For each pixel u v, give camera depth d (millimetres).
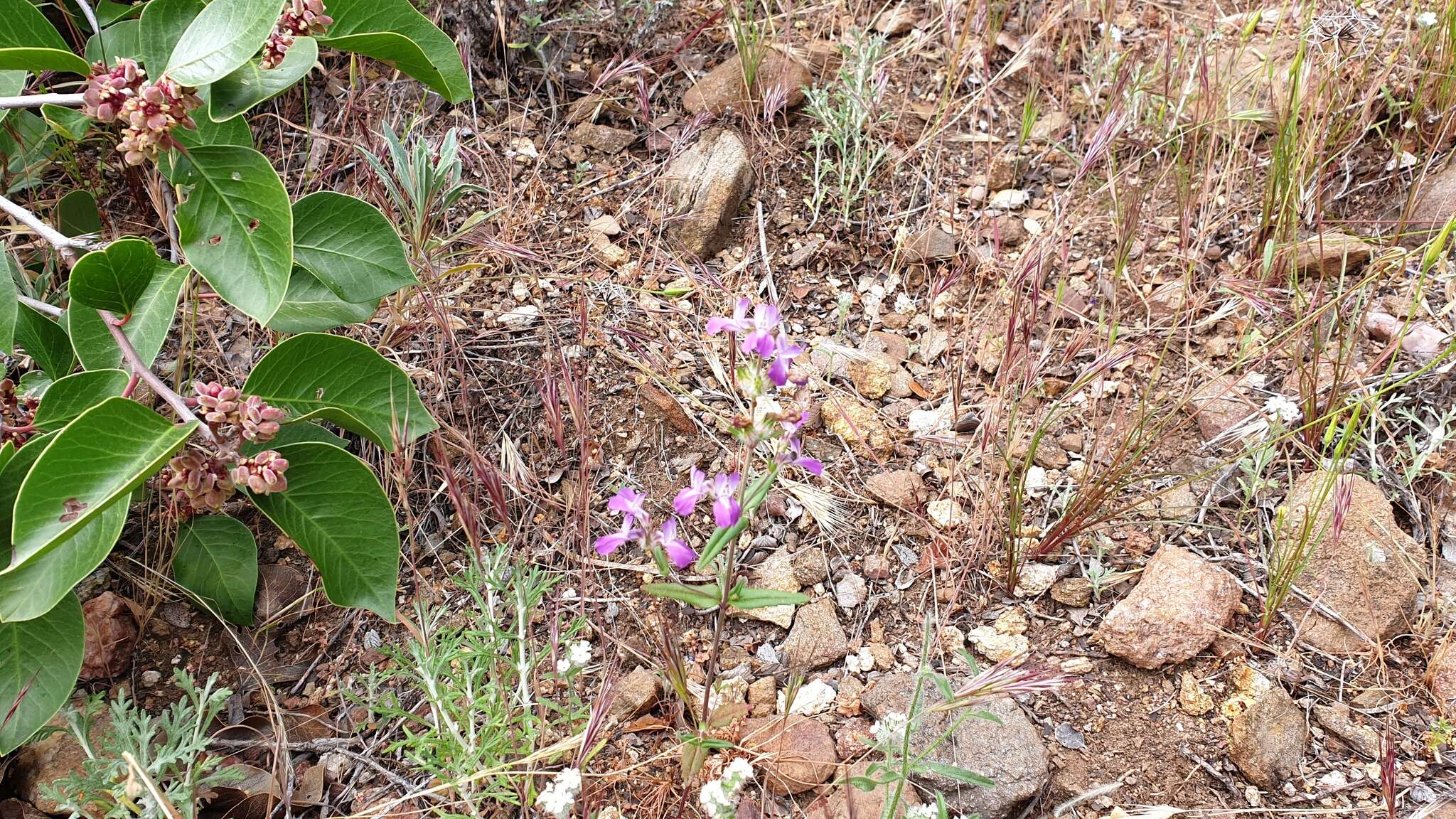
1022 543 2373
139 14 2258
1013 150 3285
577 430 2449
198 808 1918
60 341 2113
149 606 2223
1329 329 2740
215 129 2059
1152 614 2154
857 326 2855
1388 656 2170
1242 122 3148
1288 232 2922
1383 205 3070
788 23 3393
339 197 2061
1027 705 2113
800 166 3197
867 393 2699
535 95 3291
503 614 2197
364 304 2240
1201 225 2959
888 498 2459
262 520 2391
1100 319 2613
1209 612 2164
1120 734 2070
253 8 1748
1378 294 2803
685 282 2889
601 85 3326
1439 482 2439
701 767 1901
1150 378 2713
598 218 3018
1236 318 2828
